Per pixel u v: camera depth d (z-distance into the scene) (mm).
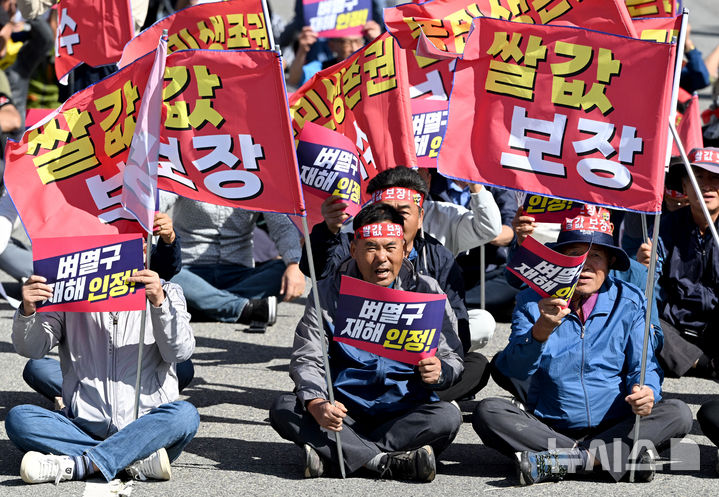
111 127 8023
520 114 8039
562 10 9336
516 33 7973
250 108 7922
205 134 8023
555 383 8266
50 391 9367
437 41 9648
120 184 8070
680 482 8094
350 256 9164
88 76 12945
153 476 8023
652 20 9695
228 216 12609
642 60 7777
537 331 7902
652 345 8414
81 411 8102
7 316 12984
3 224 9930
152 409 8109
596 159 7934
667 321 10922
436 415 8102
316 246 9352
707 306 10797
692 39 32938
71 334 8203
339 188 9320
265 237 13938
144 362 8234
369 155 9547
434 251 9117
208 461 8555
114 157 8047
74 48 10719
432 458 7941
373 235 8000
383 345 7961
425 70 10133
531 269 7723
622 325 8305
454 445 9031
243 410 9938
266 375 11031
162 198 11883
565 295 7770
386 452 8156
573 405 8242
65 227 8023
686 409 8211
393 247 8031
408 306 7855
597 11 9234
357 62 9500
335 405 7914
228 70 7895
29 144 8008
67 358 8289
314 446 8125
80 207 8062
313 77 9648
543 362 8266
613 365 8281
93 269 7789
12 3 16938
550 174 8039
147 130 7789
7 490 7723
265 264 12820
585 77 7895
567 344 8258
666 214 11016
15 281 14594
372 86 9453
